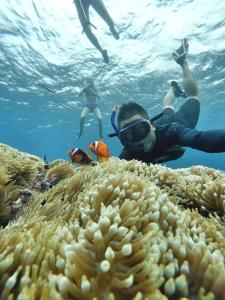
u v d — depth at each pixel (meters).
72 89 4.71
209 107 5.80
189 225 0.31
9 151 0.72
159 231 0.26
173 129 0.72
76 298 0.19
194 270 0.22
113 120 0.81
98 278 0.20
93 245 0.23
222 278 0.20
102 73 4.09
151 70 3.99
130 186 0.34
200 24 2.98
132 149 0.79
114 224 0.23
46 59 3.74
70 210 0.35
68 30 3.13
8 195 0.41
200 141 0.52
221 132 0.48
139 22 2.98
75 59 3.71
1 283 0.19
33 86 4.67
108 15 2.45
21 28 3.10
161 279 0.19
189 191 0.48
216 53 3.53
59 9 2.81
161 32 3.12
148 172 0.54
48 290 0.18
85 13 2.42
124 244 0.22
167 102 1.33
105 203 0.32
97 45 2.69
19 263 0.21
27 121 7.11
